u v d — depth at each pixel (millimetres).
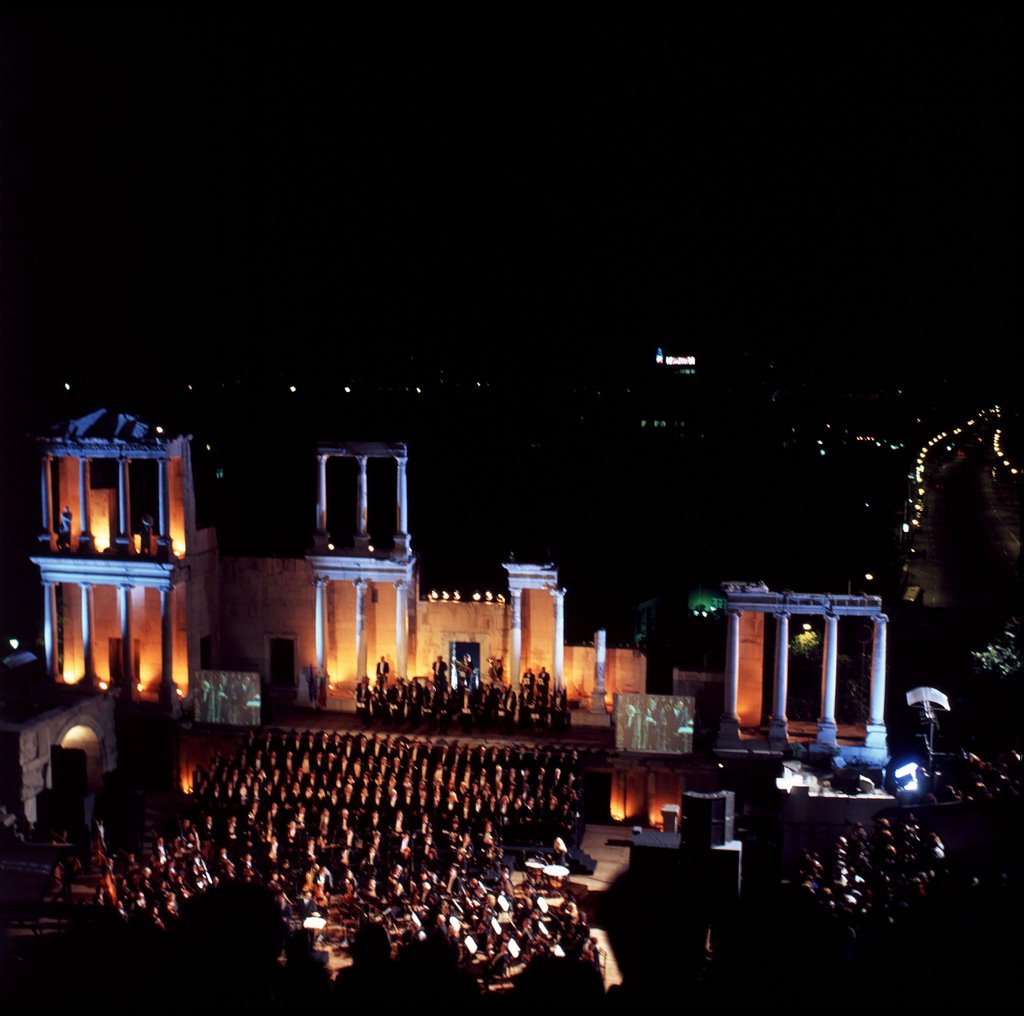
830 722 54125
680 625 67688
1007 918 20797
